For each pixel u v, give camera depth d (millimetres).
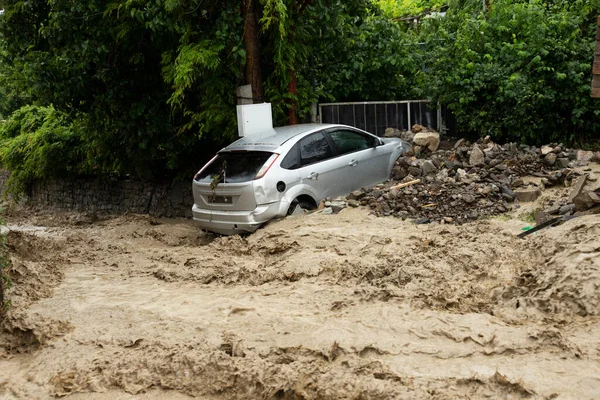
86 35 14102
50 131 19625
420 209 10211
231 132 13758
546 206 9344
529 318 5598
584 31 14172
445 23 16781
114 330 6090
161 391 4945
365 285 6922
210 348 5359
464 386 4516
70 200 20547
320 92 15227
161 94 14992
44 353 5695
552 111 13289
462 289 6410
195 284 7742
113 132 16016
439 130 14859
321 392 4527
